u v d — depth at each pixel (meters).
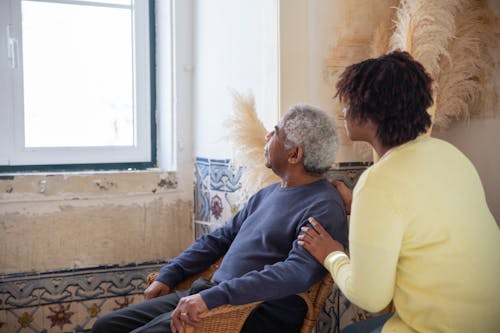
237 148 2.24
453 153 1.45
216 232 2.22
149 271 3.03
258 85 2.41
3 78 2.83
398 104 1.42
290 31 2.22
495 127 2.37
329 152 1.86
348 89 1.50
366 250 1.36
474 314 1.33
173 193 3.08
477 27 2.33
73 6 2.97
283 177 1.96
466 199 1.39
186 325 1.63
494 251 1.38
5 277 2.74
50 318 2.83
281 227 1.84
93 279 2.91
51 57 2.94
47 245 2.81
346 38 2.34
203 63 2.97
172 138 3.09
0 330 2.75
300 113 1.88
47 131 2.96
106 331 1.95
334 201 1.82
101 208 2.90
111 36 3.08
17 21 2.84
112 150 3.10
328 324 2.38
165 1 3.09
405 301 1.41
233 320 1.69
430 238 1.35
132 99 3.15
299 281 1.65
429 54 2.12
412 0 2.15
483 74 2.38
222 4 2.72
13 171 2.87
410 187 1.35
